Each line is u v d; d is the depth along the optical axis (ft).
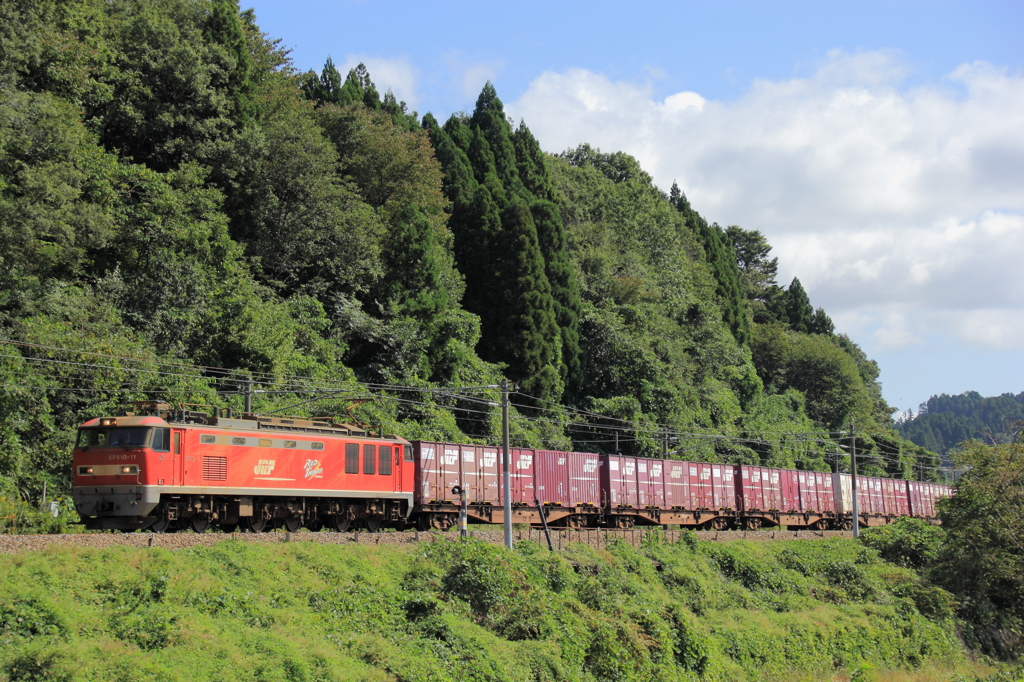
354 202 176.04
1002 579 130.31
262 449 90.33
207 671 52.42
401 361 158.92
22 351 102.58
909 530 154.10
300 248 165.58
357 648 62.85
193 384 116.88
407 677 60.23
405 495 107.86
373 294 175.73
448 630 69.15
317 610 67.97
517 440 165.89
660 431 186.29
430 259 175.01
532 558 92.07
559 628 77.92
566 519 130.62
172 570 64.54
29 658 48.80
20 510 83.87
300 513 95.14
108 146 149.28
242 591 65.77
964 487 141.69
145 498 79.05
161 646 54.65
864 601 120.88
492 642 70.33
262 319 134.51
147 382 111.34
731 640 92.53
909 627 112.06
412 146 212.84
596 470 134.21
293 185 163.63
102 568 62.49
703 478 152.66
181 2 160.97
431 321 169.68
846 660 99.04
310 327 152.35
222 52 157.38
